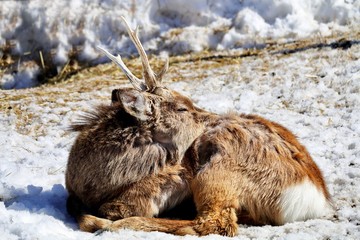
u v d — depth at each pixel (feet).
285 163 57.16
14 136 84.48
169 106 58.75
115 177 56.85
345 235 53.06
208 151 57.57
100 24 132.16
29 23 131.64
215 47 127.85
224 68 112.68
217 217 54.75
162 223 54.60
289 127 83.76
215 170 56.34
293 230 54.29
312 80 100.22
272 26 128.67
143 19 132.57
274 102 93.86
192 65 117.50
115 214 56.54
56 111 94.12
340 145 77.15
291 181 56.54
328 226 54.70
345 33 122.42
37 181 66.69
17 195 61.41
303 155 58.95
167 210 58.03
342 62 104.99
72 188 59.11
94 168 57.41
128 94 57.00
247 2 133.69
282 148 58.08
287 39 124.36
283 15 130.62
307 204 56.80
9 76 127.75
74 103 97.71
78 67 127.34
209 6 134.10
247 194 56.39
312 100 93.20
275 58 113.91
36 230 51.52
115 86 108.68
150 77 62.49
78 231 54.60
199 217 55.06
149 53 127.34
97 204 58.13
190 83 105.60
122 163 56.95
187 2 133.49
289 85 99.19
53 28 130.52
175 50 127.65
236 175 56.34
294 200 56.39
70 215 58.49
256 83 101.71
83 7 133.69
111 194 57.47
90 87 109.40
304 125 85.05
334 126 84.07
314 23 128.98
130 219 54.80
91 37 130.82
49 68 128.36
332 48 114.11
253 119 60.49
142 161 57.06
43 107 96.27
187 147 58.08
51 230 53.01
